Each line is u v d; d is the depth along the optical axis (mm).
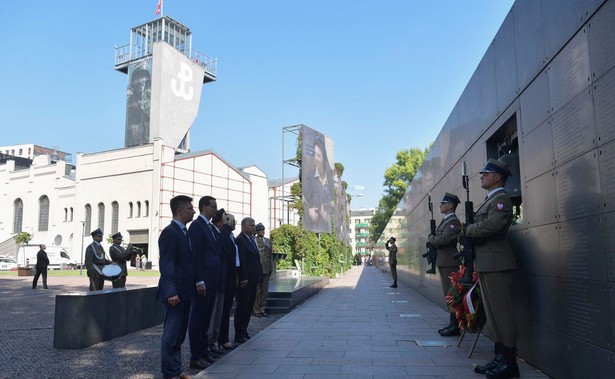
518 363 5305
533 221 5059
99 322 7172
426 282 14328
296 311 11164
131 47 57719
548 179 4637
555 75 4461
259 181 59438
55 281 23625
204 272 5961
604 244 3543
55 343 6766
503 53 6145
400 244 25266
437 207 12328
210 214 6297
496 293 4859
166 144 52844
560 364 4387
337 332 7984
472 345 6164
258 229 10945
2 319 9812
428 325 8711
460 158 9141
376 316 10109
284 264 23016
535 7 4977
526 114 5285
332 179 24422
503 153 6789
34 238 56312
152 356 6266
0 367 5672
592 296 3744
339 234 33406
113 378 5191
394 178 63062
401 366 5461
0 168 61000
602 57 3564
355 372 5207
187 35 61938
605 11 3514
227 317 7000
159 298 5102
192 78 57562
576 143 4016
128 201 48562
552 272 4547
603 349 3570
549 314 4637
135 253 10383
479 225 4867
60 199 55156
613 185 3410
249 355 6152
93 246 9664
